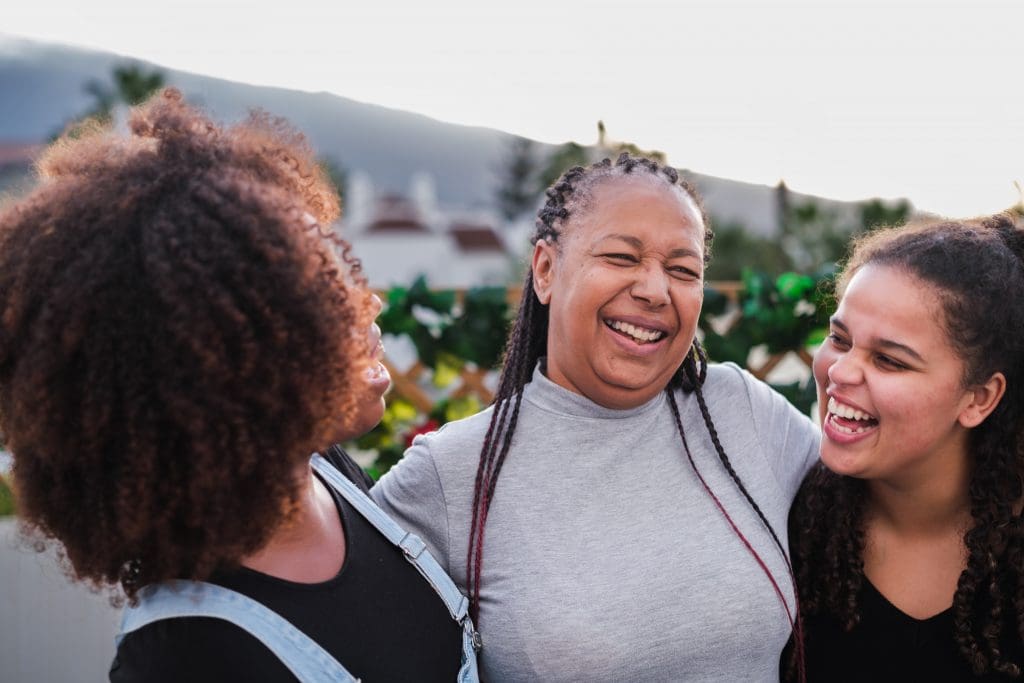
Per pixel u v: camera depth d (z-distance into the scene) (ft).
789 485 5.15
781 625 4.61
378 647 3.42
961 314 4.33
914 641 4.82
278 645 3.07
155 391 2.68
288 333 2.83
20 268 2.74
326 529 3.59
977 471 4.69
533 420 4.74
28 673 8.89
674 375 4.94
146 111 3.29
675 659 4.34
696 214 4.62
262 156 3.31
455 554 4.57
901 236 4.72
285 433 2.89
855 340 4.54
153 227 2.74
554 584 4.32
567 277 4.55
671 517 4.59
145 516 2.76
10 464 2.98
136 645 3.00
